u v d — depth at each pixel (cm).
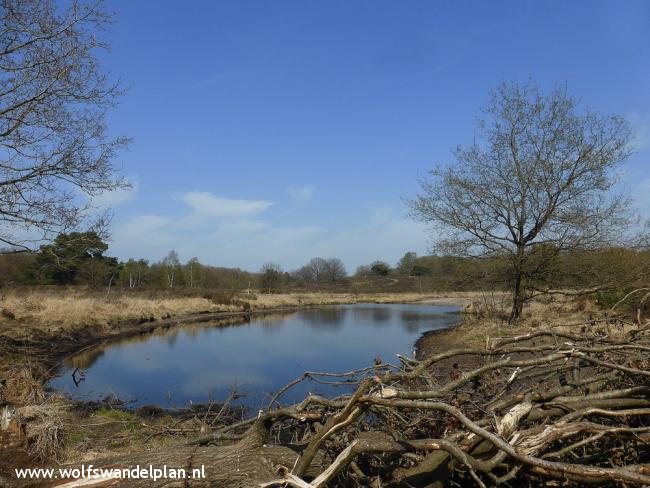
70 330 1827
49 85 1136
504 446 307
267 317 3083
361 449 324
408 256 7812
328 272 7506
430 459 345
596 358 453
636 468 324
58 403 667
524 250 1686
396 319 2780
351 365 1342
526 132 1667
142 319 2512
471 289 1856
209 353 1603
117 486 350
